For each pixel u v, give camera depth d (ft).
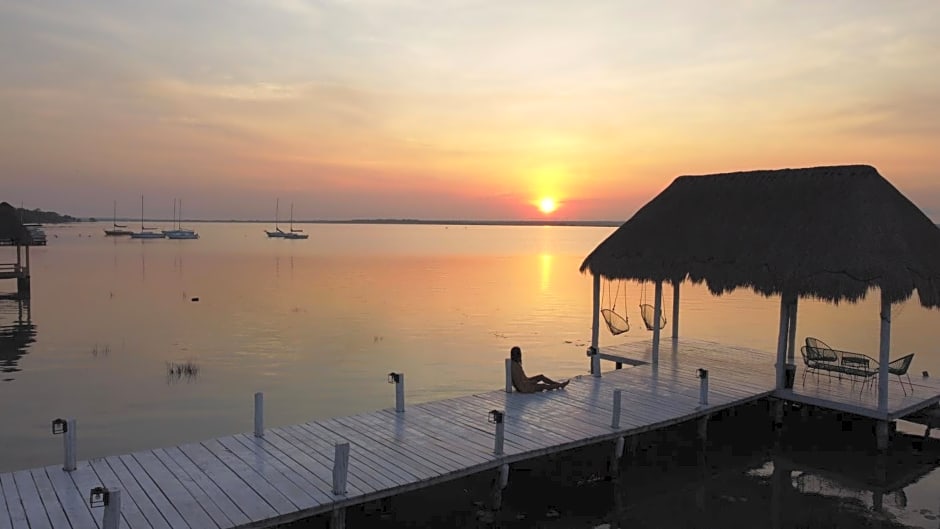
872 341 95.91
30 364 74.43
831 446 47.11
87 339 89.56
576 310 124.47
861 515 36.14
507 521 35.24
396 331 99.71
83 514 27.45
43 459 45.11
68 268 208.54
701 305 137.69
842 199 49.85
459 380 69.51
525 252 357.20
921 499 38.27
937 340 97.14
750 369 57.06
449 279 186.29
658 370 56.59
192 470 32.78
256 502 29.09
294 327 102.06
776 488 40.01
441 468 33.45
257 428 38.52
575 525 34.86
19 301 127.54
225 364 75.87
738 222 54.60
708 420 51.06
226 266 227.20
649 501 38.09
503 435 36.22
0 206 138.21
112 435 50.49
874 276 43.75
